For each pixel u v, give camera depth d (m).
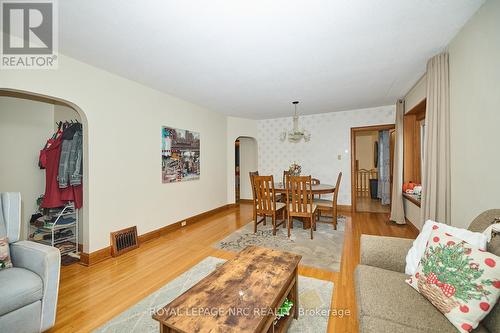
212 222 4.17
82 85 2.43
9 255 1.58
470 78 1.76
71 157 2.57
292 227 3.77
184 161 3.95
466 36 1.80
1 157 2.70
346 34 1.94
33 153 2.96
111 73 2.74
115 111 2.78
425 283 1.15
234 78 2.96
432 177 2.25
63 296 1.89
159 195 3.42
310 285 2.01
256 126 5.90
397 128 3.94
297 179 3.22
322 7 1.58
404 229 3.60
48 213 2.73
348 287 1.99
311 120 5.25
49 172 2.59
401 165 3.91
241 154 6.29
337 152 5.02
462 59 1.88
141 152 3.14
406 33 1.94
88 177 2.49
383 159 5.85
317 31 1.89
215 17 1.69
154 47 2.14
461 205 1.91
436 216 2.22
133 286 2.04
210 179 4.68
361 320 1.06
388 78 2.98
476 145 1.70
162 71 2.71
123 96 2.88
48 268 1.47
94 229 2.54
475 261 1.01
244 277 1.37
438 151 2.21
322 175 5.18
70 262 2.49
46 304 1.46
